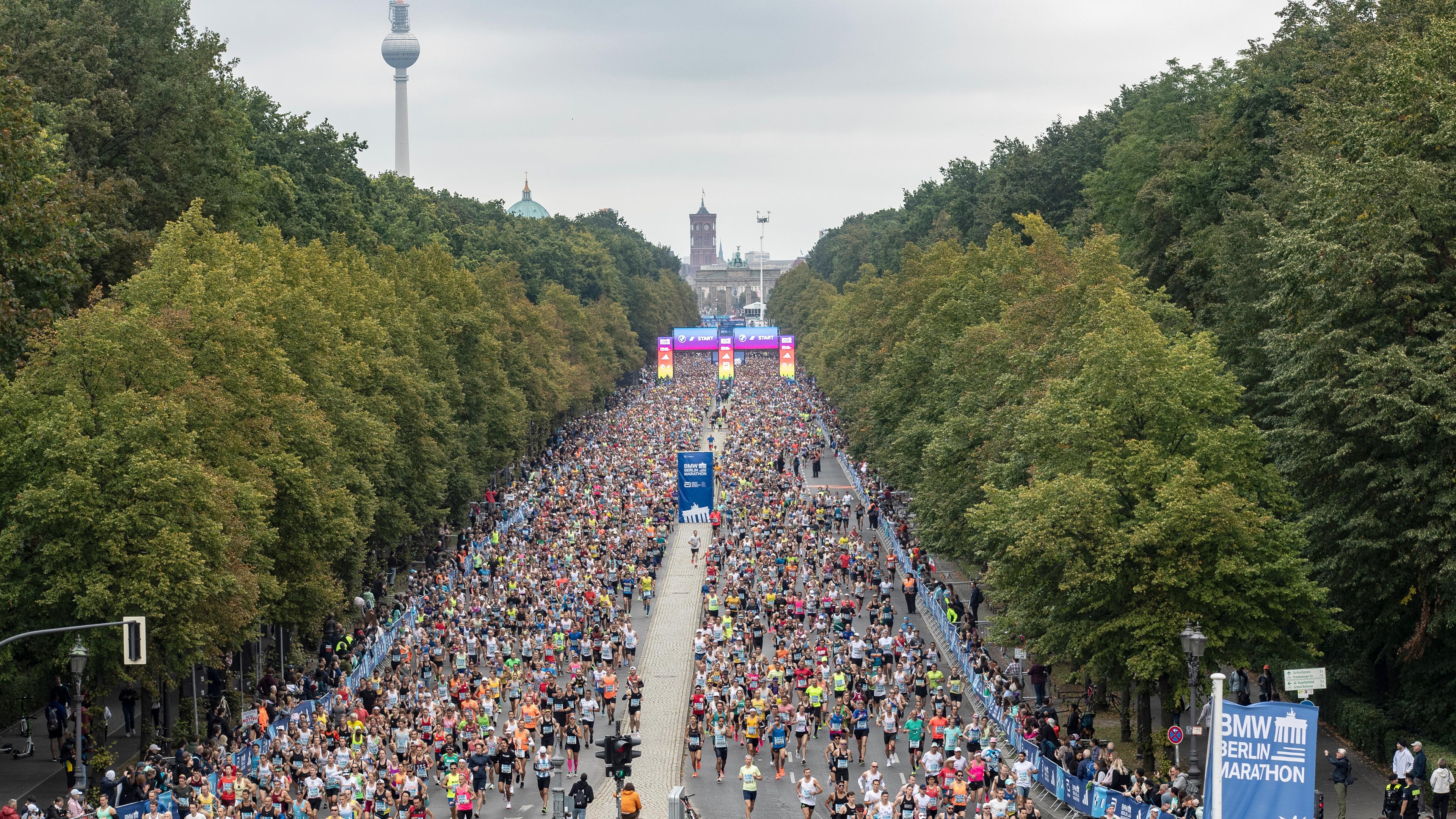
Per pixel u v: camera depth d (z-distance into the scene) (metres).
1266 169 70.19
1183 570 45.94
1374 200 45.91
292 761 49.62
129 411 47.38
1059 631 48.19
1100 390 50.94
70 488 45.12
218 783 45.53
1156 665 45.53
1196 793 40.50
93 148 73.56
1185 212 82.81
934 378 87.06
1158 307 64.38
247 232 89.81
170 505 47.16
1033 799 48.09
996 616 68.81
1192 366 50.47
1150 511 47.19
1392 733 47.44
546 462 137.75
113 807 41.88
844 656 64.62
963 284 95.31
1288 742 29.50
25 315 52.72
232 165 88.75
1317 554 49.03
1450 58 48.41
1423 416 42.91
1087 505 46.75
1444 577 43.03
